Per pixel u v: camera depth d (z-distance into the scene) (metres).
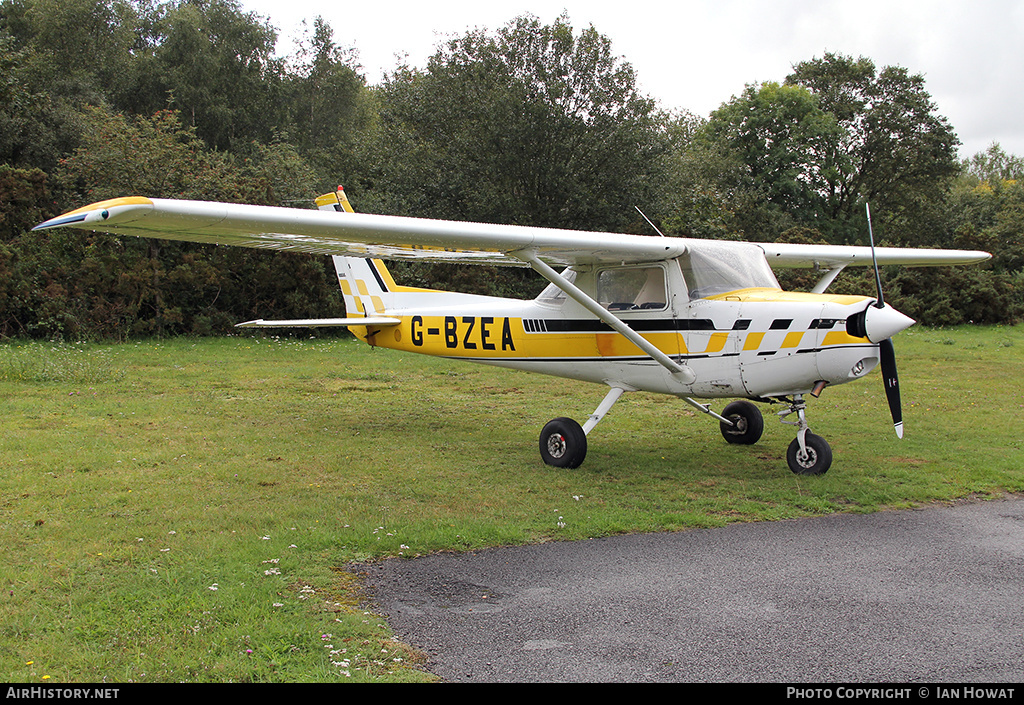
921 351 15.70
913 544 4.65
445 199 21.91
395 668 3.00
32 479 5.56
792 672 3.01
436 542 4.50
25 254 15.29
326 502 5.21
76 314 15.13
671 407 9.64
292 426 8.07
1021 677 2.98
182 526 4.61
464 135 21.55
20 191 15.56
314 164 28.41
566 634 3.33
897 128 34.59
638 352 6.71
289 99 34.91
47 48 28.19
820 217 34.81
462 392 10.55
